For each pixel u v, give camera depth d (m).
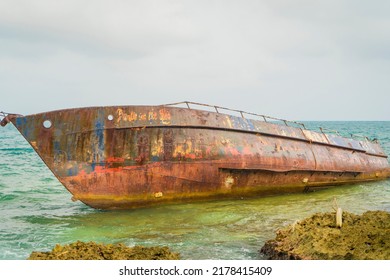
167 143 13.80
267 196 16.48
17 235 11.16
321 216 10.16
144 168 13.53
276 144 16.55
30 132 12.93
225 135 15.05
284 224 12.23
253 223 12.32
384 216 9.95
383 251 8.17
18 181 20.84
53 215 13.41
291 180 16.94
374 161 22.00
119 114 13.32
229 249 9.88
